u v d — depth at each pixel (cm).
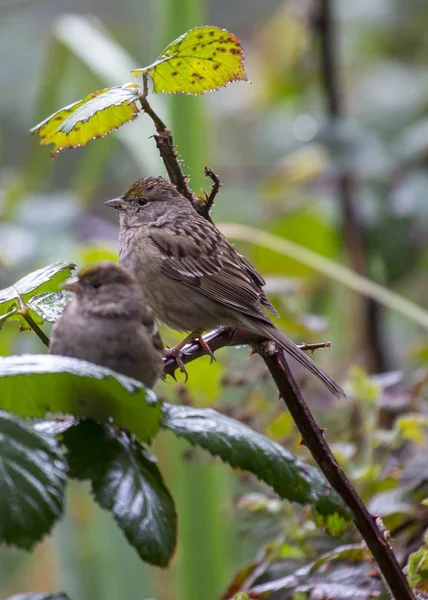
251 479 916
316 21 1399
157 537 446
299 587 705
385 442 827
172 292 880
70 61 1293
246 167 1588
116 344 542
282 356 582
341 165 1256
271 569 757
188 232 889
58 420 495
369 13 1605
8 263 1217
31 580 1393
